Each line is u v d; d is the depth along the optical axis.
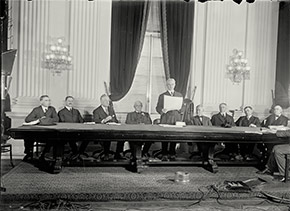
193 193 4.43
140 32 7.64
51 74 7.14
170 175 5.24
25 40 6.99
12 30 6.93
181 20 7.81
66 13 7.24
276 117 6.77
